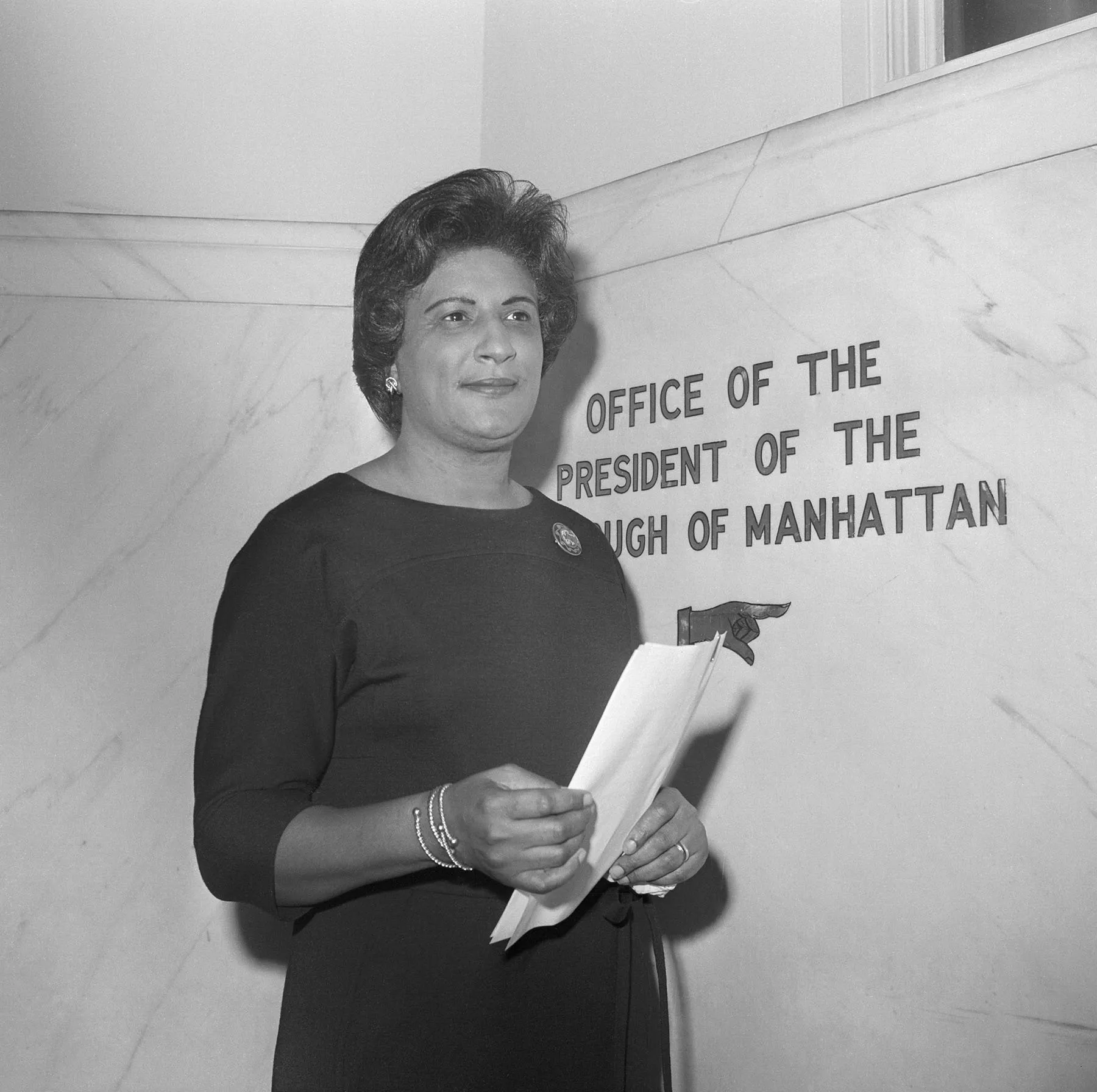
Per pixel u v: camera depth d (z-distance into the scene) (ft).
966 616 6.10
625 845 4.62
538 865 3.80
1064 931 5.62
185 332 8.09
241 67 8.53
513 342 5.21
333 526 4.80
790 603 6.87
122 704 7.75
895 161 6.53
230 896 4.42
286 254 8.21
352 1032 4.46
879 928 6.32
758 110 7.59
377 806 4.21
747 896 6.95
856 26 7.03
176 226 8.09
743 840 7.00
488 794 3.87
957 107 6.29
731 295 7.31
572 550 5.31
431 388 5.16
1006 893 5.84
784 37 7.49
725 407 7.29
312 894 4.28
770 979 6.79
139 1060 7.53
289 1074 4.58
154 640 7.85
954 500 6.17
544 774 4.75
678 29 8.14
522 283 5.36
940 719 6.16
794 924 6.70
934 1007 6.06
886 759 6.37
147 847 7.69
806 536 6.81
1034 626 5.83
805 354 6.89
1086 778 5.60
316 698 4.58
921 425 6.35
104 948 7.55
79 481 7.84
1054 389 5.86
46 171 8.14
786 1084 6.66
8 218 7.82
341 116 8.73
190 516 7.99
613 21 8.54
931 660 6.22
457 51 9.14
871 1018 6.32
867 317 6.63
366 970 4.52
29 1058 7.38
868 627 6.50
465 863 4.11
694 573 7.38
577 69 8.73
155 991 7.60
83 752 7.66
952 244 6.30
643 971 4.93
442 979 4.48
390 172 8.80
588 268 8.10
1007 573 5.96
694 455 7.43
